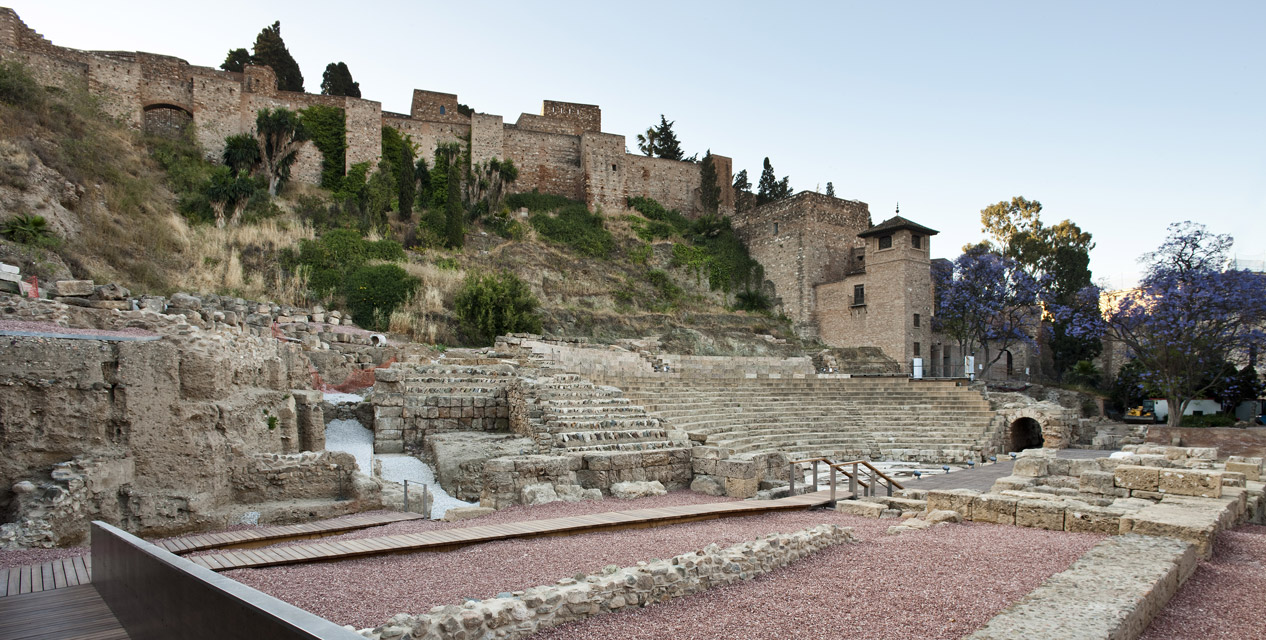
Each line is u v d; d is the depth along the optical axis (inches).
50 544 375.2
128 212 1264.8
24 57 1594.5
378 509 538.6
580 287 1945.1
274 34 2492.6
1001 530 444.8
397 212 1924.2
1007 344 2085.4
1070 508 443.8
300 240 1448.1
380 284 1347.2
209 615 158.2
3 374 410.3
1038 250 2365.9
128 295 639.8
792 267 2325.3
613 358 1241.4
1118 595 250.7
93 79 1708.9
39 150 1182.3
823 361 1899.6
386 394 762.2
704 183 2684.5
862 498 629.6
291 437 615.8
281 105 1983.3
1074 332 1672.0
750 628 245.8
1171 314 1467.8
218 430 503.5
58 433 425.1
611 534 442.6
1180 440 1226.6
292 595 286.8
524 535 420.5
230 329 605.9
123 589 237.8
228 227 1427.2
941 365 2080.5
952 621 248.2
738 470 662.5
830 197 2358.5
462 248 1866.4
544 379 912.3
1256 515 554.3
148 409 461.4
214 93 1872.5
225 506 490.3
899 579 309.6
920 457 1130.7
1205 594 300.8
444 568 339.9
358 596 286.4
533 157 2501.2
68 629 233.1
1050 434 1301.7
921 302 2001.7
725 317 2105.1
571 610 253.8
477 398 800.3
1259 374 1711.4
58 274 837.2
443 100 2407.7
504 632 228.5
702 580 300.0
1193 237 1518.2
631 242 2321.6
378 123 2074.3
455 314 1390.3
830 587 299.6
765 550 340.5
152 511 435.5
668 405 1013.2
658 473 687.7
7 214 958.4
